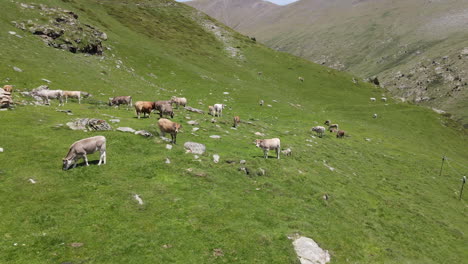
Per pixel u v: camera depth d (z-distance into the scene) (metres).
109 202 15.80
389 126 77.94
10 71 39.72
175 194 18.14
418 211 30.42
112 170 18.91
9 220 13.17
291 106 73.19
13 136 20.34
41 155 18.67
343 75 114.50
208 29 134.50
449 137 79.25
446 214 32.66
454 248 24.89
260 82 92.75
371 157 47.25
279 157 29.67
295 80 101.19
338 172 33.47
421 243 23.88
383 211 27.38
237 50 118.25
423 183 42.22
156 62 78.38
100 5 110.69
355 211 24.94
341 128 66.12
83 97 40.47
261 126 45.09
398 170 44.75
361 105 89.38
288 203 21.14
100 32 74.38
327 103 88.00
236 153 27.20
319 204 22.94
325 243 17.72
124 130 24.55
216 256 14.01
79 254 12.24
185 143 24.98
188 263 13.14
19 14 57.94
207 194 19.03
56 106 31.95
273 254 15.15
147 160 20.88
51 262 11.60
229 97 68.81
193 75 78.25
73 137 22.02
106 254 12.55
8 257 11.38
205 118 40.06
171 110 33.66
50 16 62.28
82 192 16.19
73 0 95.56
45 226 13.33
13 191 15.01
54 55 52.69
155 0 144.62
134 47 81.38
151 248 13.45
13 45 48.09
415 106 95.19
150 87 60.28
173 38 108.44
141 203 16.42
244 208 18.67
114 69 62.06
